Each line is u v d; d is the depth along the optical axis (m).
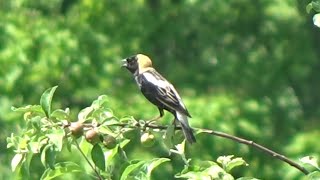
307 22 22.27
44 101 6.53
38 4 19.00
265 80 21.34
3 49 17.08
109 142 6.53
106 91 17.92
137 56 8.71
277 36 22.00
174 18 21.55
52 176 6.61
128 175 6.54
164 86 8.31
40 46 17.45
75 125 6.45
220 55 21.47
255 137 18.19
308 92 22.25
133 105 17.75
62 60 17.52
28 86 17.00
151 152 15.98
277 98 21.28
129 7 20.06
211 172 6.54
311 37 22.52
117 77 18.66
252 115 18.95
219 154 17.25
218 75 20.91
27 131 6.45
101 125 6.51
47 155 6.39
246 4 21.69
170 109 8.28
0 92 16.75
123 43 19.78
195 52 21.67
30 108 6.52
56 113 6.54
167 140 6.94
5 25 17.45
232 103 18.20
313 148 18.09
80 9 19.41
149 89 8.40
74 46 17.73
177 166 15.83
